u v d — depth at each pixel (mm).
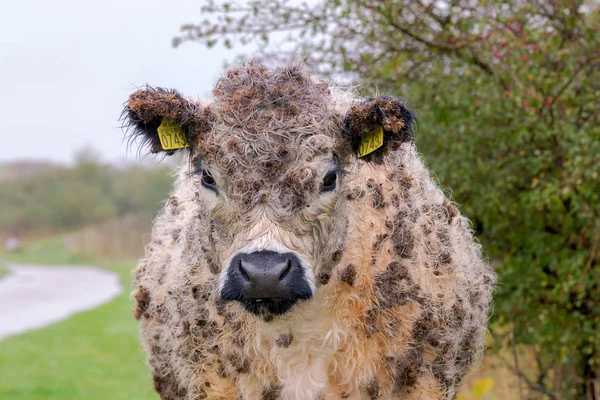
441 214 5234
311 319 4590
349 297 4621
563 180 6508
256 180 4117
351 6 7207
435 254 4941
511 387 7734
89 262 40375
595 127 6500
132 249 42281
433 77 6840
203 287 4766
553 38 6789
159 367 5703
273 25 7371
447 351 4875
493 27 6816
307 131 4184
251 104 4207
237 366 4758
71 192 60750
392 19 6918
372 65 7180
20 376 12508
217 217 4324
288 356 4672
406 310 4715
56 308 22172
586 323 6801
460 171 6754
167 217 6047
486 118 6691
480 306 5602
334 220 4414
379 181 4898
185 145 4426
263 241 4098
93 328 17844
